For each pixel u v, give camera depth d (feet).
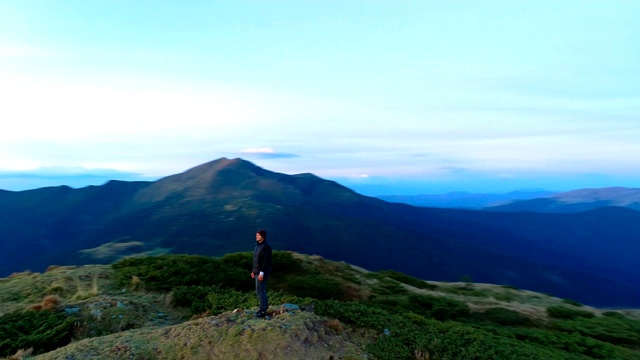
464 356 44.78
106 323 50.01
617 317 92.99
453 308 86.28
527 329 75.15
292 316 42.04
